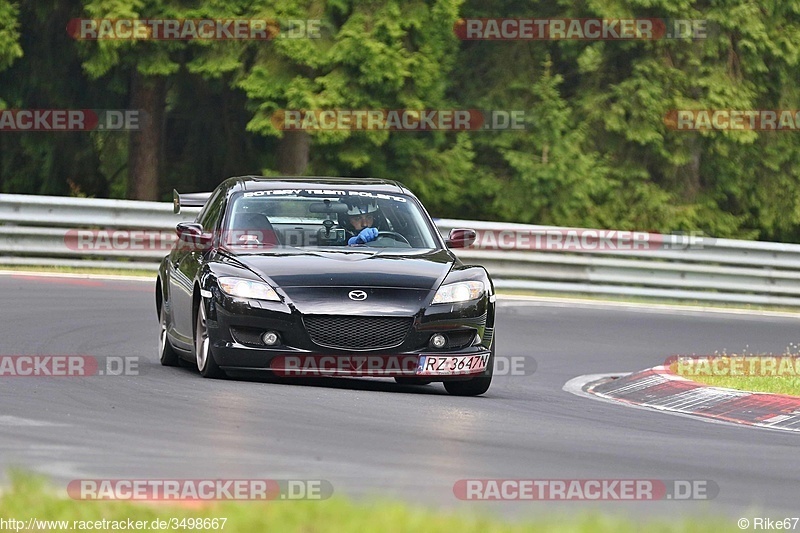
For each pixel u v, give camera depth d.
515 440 25.75
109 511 17.03
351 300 31.75
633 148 98.50
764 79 98.81
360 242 35.25
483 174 95.06
